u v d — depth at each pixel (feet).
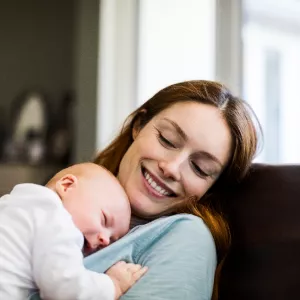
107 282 3.19
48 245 3.09
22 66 12.20
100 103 9.87
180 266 3.42
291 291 3.65
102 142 9.62
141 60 9.86
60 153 11.28
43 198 3.29
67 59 12.04
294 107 11.50
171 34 9.53
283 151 11.34
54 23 12.13
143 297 3.24
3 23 12.20
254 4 10.94
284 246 3.74
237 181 4.12
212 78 8.92
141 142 3.98
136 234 3.61
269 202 3.90
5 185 10.47
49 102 11.94
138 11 9.95
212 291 3.81
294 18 11.44
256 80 11.12
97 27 10.01
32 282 3.17
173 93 4.09
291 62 11.49
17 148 11.48
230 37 8.80
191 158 3.86
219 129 3.88
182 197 3.96
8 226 3.19
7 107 12.13
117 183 3.76
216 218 3.91
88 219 3.49
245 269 3.85
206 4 9.09
